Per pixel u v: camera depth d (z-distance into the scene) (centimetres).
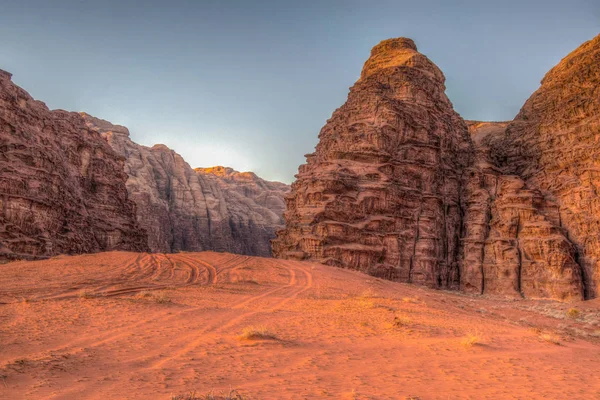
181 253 4791
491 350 1476
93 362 1046
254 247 17400
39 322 1495
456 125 8538
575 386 1061
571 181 6606
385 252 6381
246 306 2341
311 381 964
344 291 3491
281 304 2541
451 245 7162
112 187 8544
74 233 6450
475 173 7594
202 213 16100
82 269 3381
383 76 8112
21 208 5406
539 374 1172
